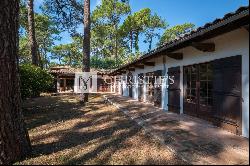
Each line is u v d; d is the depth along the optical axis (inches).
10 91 221.6
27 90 495.8
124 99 765.9
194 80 374.0
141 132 295.9
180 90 417.4
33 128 363.9
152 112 446.6
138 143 252.8
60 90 1318.9
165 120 354.0
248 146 218.4
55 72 1257.4
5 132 217.0
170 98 458.9
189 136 258.1
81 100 682.2
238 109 257.9
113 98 811.4
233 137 249.1
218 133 266.8
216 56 307.1
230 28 222.7
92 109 539.8
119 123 363.6
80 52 2407.7
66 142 279.6
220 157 194.4
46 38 1969.7
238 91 258.4
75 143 273.1
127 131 307.0
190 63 382.0
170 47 329.7
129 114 431.5
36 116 468.4
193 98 378.0
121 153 226.5
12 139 220.8
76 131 330.3
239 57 259.0
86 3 666.8
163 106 498.9
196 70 367.2
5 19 217.0
